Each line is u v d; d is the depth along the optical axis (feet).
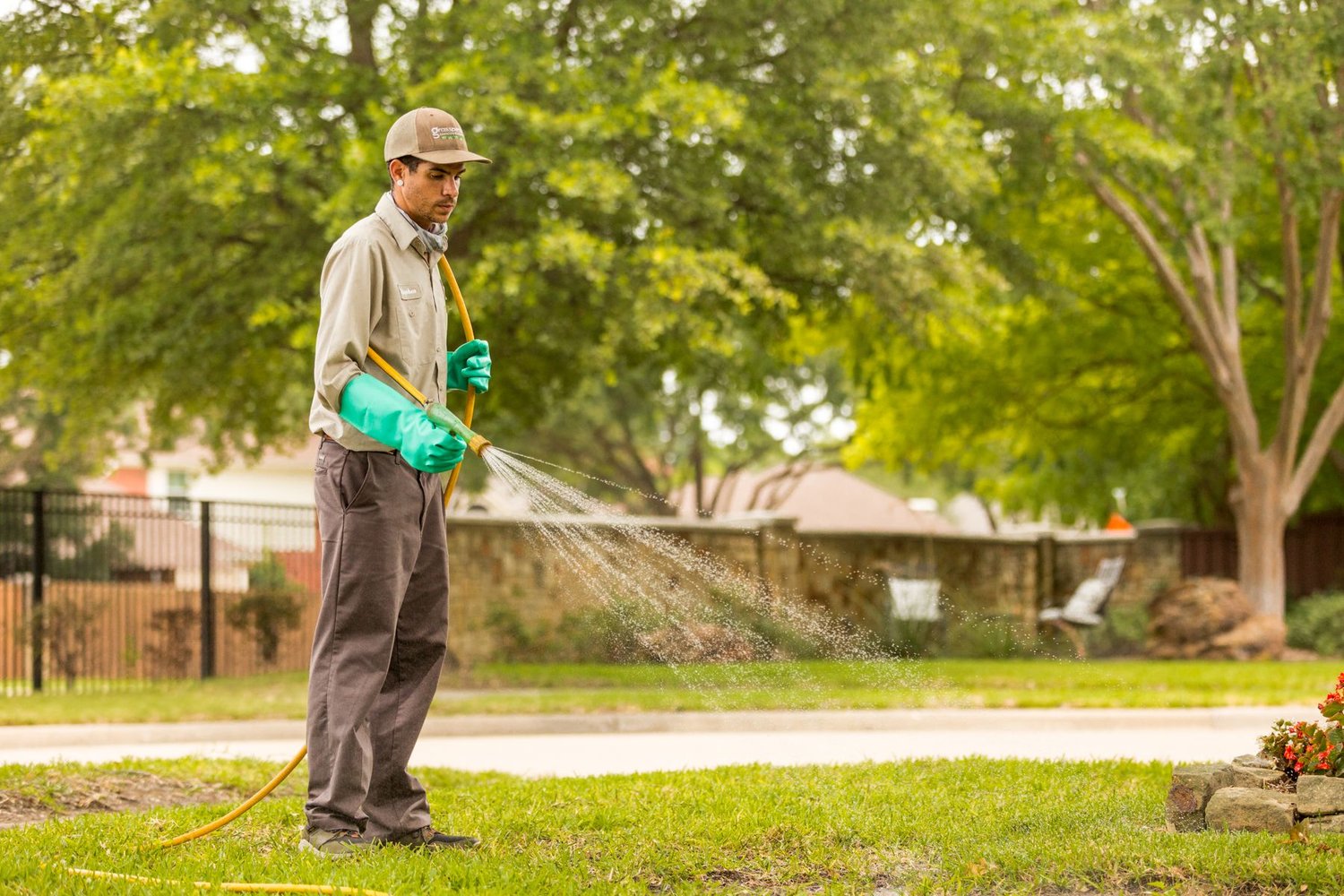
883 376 70.90
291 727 38.14
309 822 15.43
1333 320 77.77
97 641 55.01
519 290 45.55
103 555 62.34
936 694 43.04
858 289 53.06
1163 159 56.24
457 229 49.32
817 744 34.71
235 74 42.93
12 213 48.06
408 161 15.62
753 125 48.62
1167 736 36.52
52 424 100.32
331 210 40.75
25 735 35.35
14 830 17.19
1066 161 59.00
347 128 45.73
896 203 51.85
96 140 43.93
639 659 60.08
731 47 50.03
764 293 46.47
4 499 54.13
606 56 49.67
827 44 49.96
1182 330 76.13
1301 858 14.21
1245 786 16.85
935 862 15.49
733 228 50.19
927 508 205.26
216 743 35.78
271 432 63.46
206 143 45.14
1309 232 75.31
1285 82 57.62
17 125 46.11
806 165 52.44
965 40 55.11
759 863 15.52
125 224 46.62
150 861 15.08
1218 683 48.37
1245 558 70.59
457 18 47.16
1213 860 14.23
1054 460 87.66
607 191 42.63
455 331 49.37
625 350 53.78
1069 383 79.51
